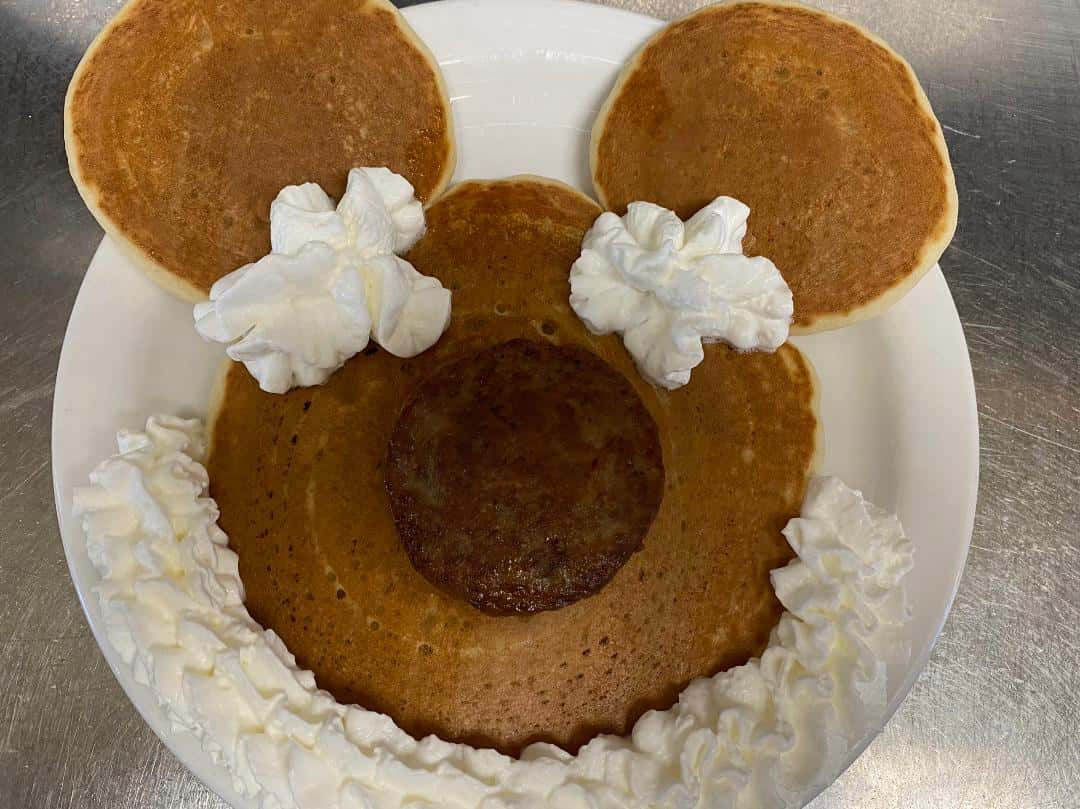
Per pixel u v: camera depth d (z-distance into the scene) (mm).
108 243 248
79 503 223
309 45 244
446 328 249
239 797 217
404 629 232
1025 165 333
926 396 253
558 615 233
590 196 278
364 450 240
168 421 237
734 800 213
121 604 213
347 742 207
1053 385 320
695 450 247
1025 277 326
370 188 233
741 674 226
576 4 273
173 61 239
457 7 271
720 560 242
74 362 240
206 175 243
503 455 222
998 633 308
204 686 209
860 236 247
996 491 314
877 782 302
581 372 236
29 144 326
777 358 256
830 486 239
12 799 293
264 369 231
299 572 233
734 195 249
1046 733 303
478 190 263
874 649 230
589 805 213
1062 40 340
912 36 338
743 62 247
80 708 298
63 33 331
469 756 217
